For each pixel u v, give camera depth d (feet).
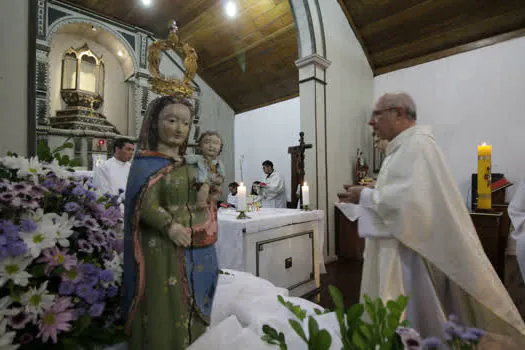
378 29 16.71
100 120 23.39
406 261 4.27
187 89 3.14
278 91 24.49
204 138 5.05
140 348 2.82
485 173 10.07
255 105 26.89
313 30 13.52
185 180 3.08
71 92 23.11
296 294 9.22
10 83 4.14
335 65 15.15
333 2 15.42
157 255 2.86
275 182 20.56
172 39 3.10
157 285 2.83
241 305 3.86
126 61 25.12
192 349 2.85
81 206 3.28
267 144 25.61
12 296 2.42
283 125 24.40
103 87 24.89
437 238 4.00
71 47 23.44
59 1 20.59
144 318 2.82
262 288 4.54
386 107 4.63
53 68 23.06
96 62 24.48
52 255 2.68
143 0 21.01
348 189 5.00
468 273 3.88
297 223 9.39
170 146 3.10
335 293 1.86
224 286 4.54
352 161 16.17
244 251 7.77
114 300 3.28
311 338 1.66
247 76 24.79
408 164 4.19
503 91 14.39
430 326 4.06
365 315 3.84
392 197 4.10
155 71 3.04
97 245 3.13
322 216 10.35
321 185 13.74
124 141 8.59
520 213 6.38
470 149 15.20
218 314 3.87
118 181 8.46
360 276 11.75
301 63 13.88
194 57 3.21
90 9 21.97
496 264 9.50
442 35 15.72
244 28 21.03
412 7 15.21
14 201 2.57
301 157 12.56
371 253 4.61
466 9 14.38
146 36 24.89
